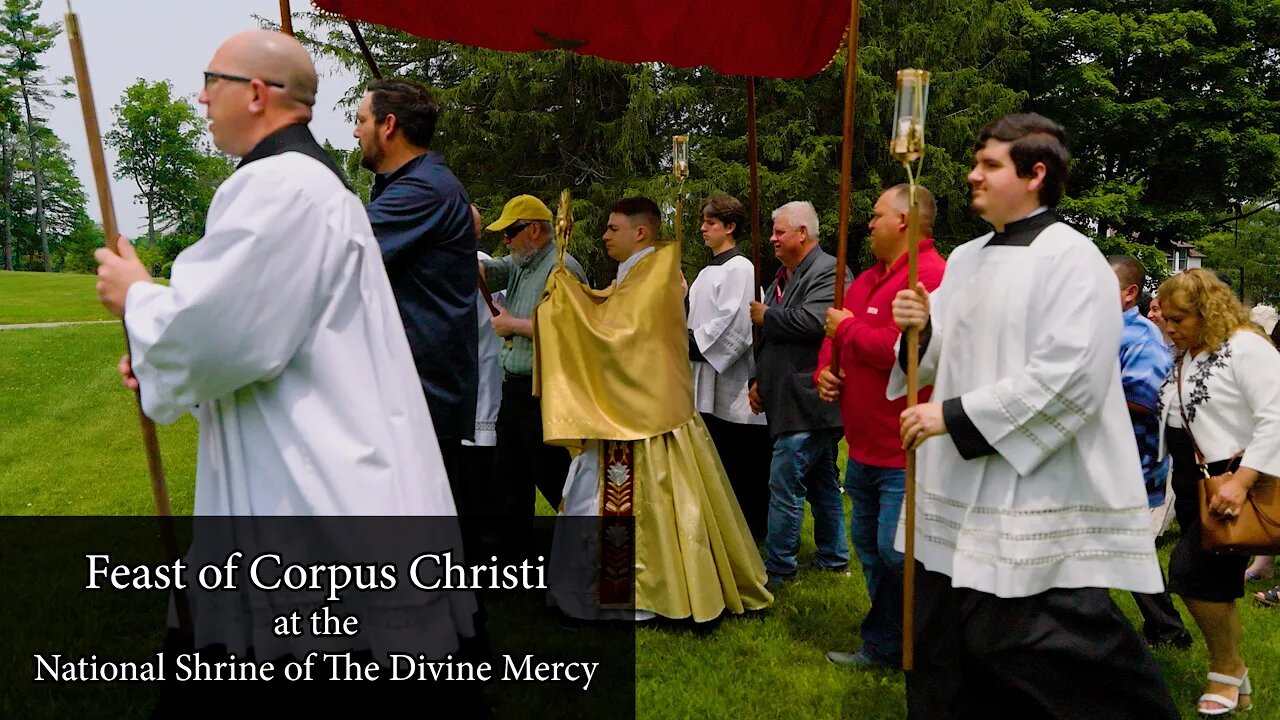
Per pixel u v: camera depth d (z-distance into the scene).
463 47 18.30
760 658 3.88
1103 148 24.61
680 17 4.50
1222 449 3.51
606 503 4.14
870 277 3.85
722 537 4.30
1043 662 2.57
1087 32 22.61
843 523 4.96
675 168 4.30
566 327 4.15
